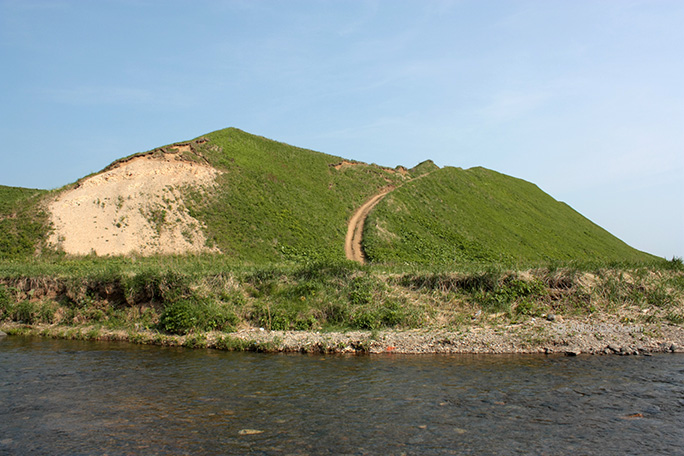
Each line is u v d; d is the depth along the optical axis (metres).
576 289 20.08
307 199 58.84
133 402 10.79
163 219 44.12
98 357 15.26
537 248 69.50
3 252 36.59
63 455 8.10
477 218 71.56
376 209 61.16
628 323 17.64
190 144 56.56
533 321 18.08
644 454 8.09
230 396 11.12
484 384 11.88
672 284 21.25
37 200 43.50
